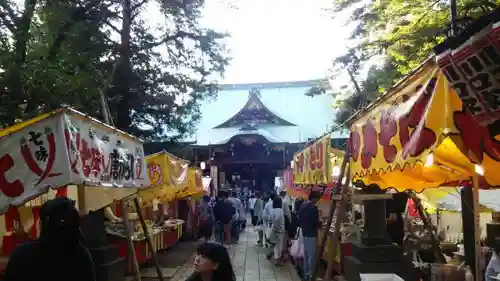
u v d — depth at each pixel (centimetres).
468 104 249
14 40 877
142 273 1028
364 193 726
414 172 543
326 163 708
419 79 333
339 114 1833
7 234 664
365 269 698
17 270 285
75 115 372
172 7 1399
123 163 515
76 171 347
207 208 1549
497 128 243
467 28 246
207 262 329
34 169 333
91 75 974
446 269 490
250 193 3094
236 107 3641
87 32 1077
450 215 1055
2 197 329
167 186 932
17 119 816
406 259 711
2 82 763
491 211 768
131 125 1566
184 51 1556
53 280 287
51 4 966
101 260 714
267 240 1229
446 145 390
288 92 3706
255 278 1020
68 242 292
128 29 1406
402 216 864
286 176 1647
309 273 904
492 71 238
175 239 1369
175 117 1655
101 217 741
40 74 773
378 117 409
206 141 3159
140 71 1469
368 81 1266
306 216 913
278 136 3183
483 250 608
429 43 818
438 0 812
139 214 732
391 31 882
